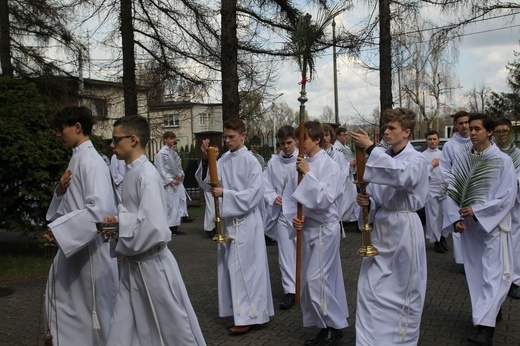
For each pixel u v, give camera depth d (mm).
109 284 4047
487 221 4805
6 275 7555
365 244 3996
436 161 7754
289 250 6035
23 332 5250
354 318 5512
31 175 7660
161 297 3510
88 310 3984
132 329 3592
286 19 14141
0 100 8133
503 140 6309
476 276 5051
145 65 15078
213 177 5086
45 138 7812
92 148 4082
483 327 4633
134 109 14320
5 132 7465
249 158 5340
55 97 15148
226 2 13656
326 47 13008
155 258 3537
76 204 3947
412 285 4000
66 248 3660
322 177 4711
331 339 4617
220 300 5328
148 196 3457
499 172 4922
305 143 4836
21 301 6336
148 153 18156
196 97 15422
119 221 3414
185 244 10406
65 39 14977
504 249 4801
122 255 3471
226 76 13820
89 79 15664
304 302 4746
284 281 5980
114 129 3643
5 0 14297
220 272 5352
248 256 5195
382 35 13984
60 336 3963
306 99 4672
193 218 14336
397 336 3988
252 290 5160
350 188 6551
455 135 7535
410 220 4043
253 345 4801
